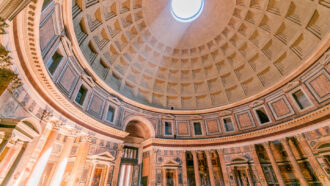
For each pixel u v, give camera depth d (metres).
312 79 14.73
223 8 19.05
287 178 15.34
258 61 19.89
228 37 20.84
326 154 12.41
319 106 13.83
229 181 16.98
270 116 17.44
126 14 18.00
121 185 18.50
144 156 20.28
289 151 14.77
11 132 6.98
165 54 23.25
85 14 13.70
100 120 16.20
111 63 19.11
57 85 11.57
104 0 14.86
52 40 10.20
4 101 6.94
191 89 24.05
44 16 8.44
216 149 19.16
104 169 15.40
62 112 12.35
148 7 19.06
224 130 20.23
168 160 18.81
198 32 21.73
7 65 6.17
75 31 13.45
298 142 15.11
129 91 21.56
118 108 18.94
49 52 9.97
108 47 18.17
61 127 12.27
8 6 4.16
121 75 20.47
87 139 14.49
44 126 10.48
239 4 18.23
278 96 17.34
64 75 12.43
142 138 22.08
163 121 21.91
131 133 21.91
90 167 14.09
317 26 14.29
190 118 22.36
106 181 14.66
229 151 18.47
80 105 14.34
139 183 18.94
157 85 23.89
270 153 16.03
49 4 8.32
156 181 17.34
